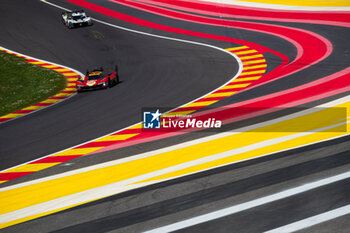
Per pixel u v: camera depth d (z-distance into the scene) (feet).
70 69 303.68
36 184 118.83
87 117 189.26
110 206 97.55
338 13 415.44
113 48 348.59
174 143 141.69
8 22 413.39
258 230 79.30
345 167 103.45
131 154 135.13
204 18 430.20
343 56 273.33
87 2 482.28
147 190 104.42
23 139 167.32
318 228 77.56
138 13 447.01
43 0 481.87
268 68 261.03
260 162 114.52
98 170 123.75
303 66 255.70
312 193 91.71
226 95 204.85
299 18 411.13
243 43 341.41
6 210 103.30
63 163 134.00
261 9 451.53
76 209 98.27
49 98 239.30
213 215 87.04
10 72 302.86
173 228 83.61
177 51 329.52
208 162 119.96
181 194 99.35
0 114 217.56
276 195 92.73
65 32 390.63
